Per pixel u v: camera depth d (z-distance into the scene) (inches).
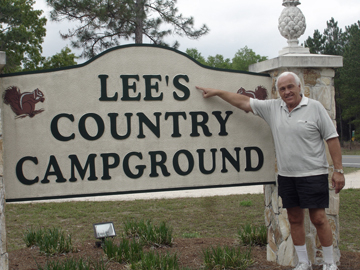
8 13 905.5
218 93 171.9
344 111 1444.4
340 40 1636.3
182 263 183.0
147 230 220.4
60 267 154.6
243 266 167.8
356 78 1288.1
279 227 177.6
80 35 756.0
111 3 706.2
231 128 180.2
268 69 182.4
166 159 172.9
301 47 182.9
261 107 162.6
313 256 175.6
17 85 157.6
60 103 161.9
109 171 166.9
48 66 1220.5
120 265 178.2
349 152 1241.4
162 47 172.4
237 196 433.7
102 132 166.2
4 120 156.1
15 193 156.6
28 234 222.8
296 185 146.5
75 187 163.0
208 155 177.6
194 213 352.2
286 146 146.2
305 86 179.0
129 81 169.6
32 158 158.7
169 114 173.5
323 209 146.9
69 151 162.7
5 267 136.3
